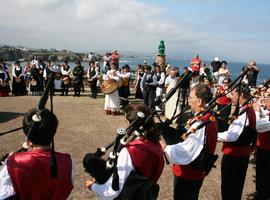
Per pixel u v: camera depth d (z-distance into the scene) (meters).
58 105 11.52
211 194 5.01
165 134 3.28
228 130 3.88
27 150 2.18
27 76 16.22
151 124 2.56
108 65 15.39
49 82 2.09
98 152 2.71
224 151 4.04
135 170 2.41
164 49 16.03
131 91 16.61
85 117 9.73
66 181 2.20
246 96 3.95
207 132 3.13
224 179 4.07
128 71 11.84
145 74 11.35
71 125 8.62
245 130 3.86
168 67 12.00
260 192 4.69
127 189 2.34
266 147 4.55
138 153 2.41
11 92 15.09
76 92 14.05
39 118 2.07
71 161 2.29
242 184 4.08
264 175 4.63
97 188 2.48
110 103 10.20
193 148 3.08
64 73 14.03
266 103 4.70
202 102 3.22
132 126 2.44
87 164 2.55
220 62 13.56
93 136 7.71
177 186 3.27
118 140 2.46
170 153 3.09
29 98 13.14
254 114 4.00
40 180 2.05
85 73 18.00
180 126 3.48
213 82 12.31
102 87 10.33
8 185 2.00
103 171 2.52
